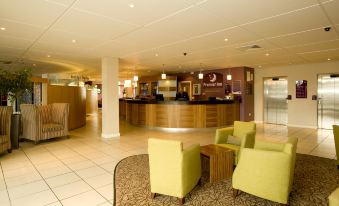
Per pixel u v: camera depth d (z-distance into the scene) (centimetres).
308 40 515
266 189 271
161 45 559
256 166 277
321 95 888
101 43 536
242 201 292
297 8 330
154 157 294
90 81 1672
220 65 952
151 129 872
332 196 194
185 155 284
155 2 306
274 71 1002
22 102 777
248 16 361
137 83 1585
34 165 440
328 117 876
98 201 295
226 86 1053
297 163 445
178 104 828
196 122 831
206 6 321
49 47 578
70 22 387
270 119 1036
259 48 600
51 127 643
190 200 295
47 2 306
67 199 301
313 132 800
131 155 506
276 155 264
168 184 287
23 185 347
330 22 393
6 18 368
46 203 291
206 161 402
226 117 901
